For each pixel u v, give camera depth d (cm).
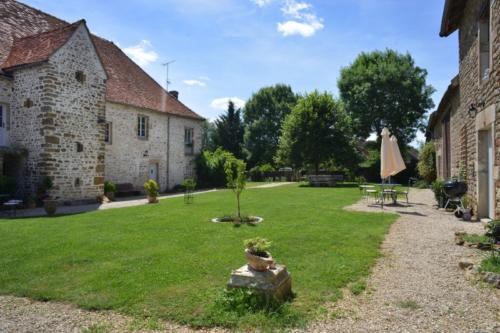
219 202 1313
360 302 376
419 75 3362
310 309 359
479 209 851
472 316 338
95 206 1344
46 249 614
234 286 379
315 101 2572
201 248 603
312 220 865
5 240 688
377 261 523
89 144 1472
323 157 2552
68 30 1403
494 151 688
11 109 1380
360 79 3316
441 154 1803
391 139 1328
